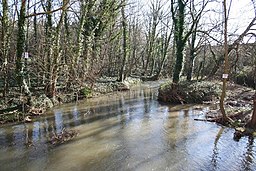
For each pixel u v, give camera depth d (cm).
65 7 1588
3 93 1759
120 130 1421
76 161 1025
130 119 1656
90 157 1062
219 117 1600
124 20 3147
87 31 2639
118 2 2955
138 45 4884
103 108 1973
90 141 1245
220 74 3078
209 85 2420
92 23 2677
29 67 2139
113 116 1728
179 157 1066
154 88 3203
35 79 2503
